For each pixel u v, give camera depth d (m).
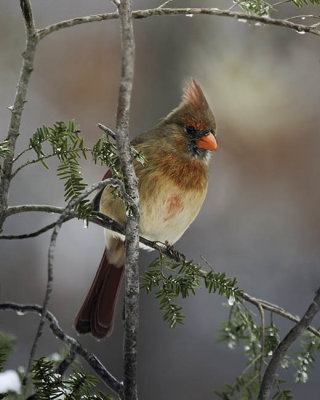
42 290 11.33
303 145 11.40
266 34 11.81
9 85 11.75
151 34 11.80
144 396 10.05
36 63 11.84
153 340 10.27
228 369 10.21
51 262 2.68
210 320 10.77
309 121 11.38
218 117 11.35
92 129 11.55
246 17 3.70
